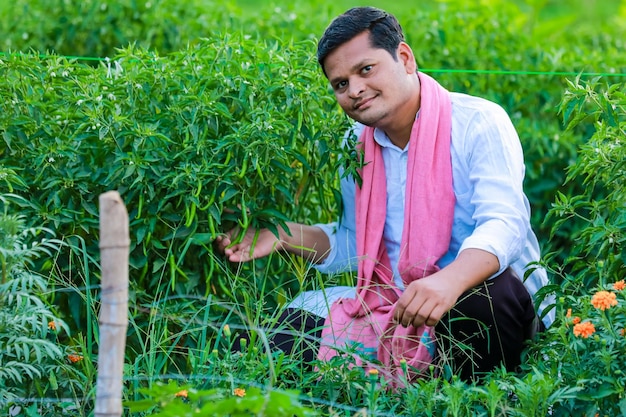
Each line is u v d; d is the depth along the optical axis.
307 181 3.80
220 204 3.46
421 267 3.34
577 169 3.56
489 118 3.37
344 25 3.25
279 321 3.53
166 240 3.58
